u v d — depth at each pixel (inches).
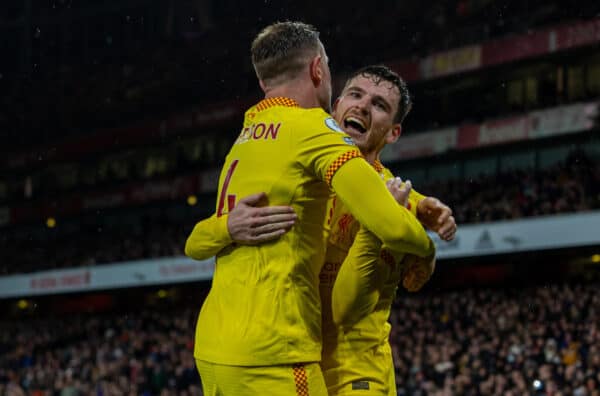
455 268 1464.1
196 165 1846.7
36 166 2053.4
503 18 1424.7
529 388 880.9
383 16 1582.2
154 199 1883.6
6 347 1652.3
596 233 1139.3
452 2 1498.5
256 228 152.5
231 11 1870.1
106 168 2000.5
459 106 1521.9
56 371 1406.3
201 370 161.3
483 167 1560.0
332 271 167.0
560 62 1378.0
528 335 1009.5
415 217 162.7
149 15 2046.0
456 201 1393.9
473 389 919.0
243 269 155.6
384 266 164.9
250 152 160.6
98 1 2101.4
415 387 984.3
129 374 1280.8
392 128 182.9
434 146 1480.1
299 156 154.6
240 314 153.6
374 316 168.4
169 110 1840.6
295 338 152.1
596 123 1286.9
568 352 933.2
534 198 1249.4
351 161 150.7
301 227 155.7
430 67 1477.6
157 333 1493.6
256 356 150.7
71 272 1710.1
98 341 1550.2
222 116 1733.5
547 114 1344.7
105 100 1951.3
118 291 1807.3
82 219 2102.6
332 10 1664.6
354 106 177.5
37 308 1994.3
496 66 1398.9
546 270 1386.6
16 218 2127.2
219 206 163.9
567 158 1401.3
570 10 1332.4
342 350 164.7
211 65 1785.2
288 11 1738.4
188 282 1601.9
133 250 1738.4
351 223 168.6
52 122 2033.7
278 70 165.0
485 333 1075.3
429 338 1123.3
